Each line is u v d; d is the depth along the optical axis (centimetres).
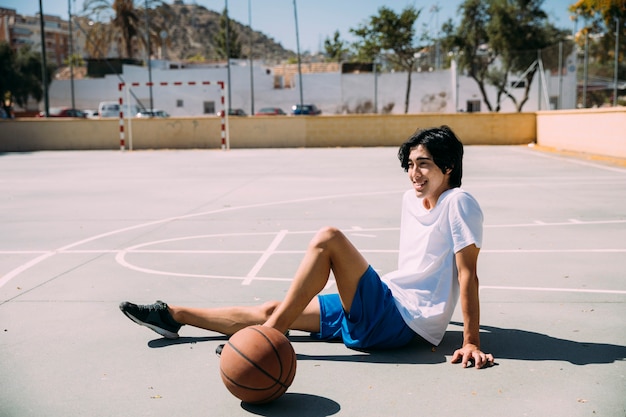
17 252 722
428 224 371
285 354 304
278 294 531
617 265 615
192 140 2839
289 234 810
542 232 798
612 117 1873
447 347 389
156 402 316
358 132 2788
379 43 5231
